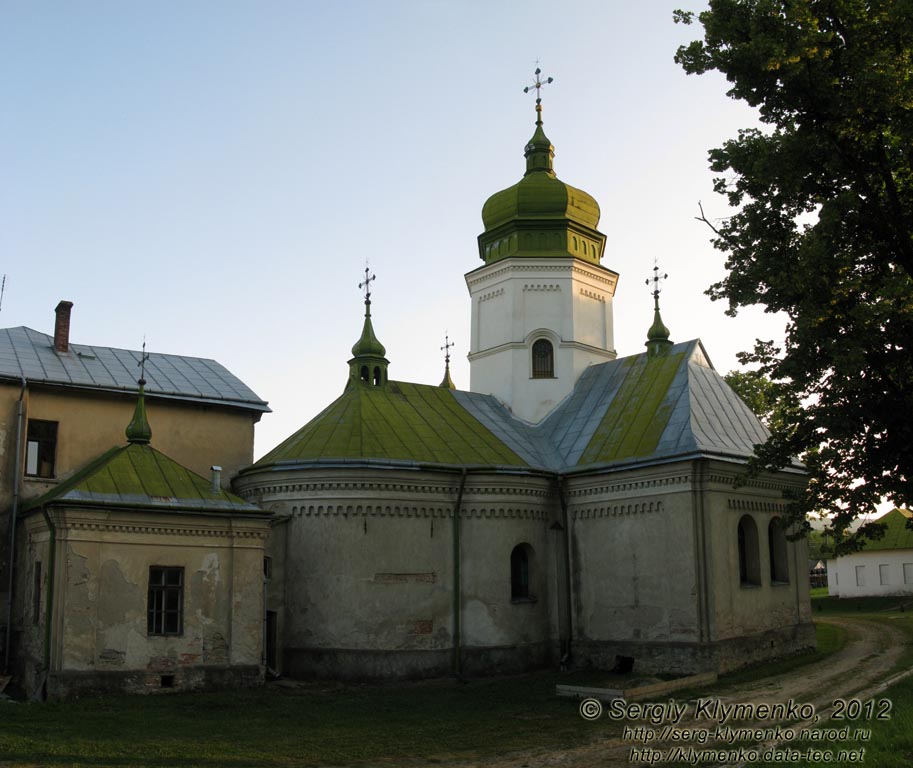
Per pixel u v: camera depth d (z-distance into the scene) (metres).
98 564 25.80
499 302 41.16
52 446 32.22
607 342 41.59
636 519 31.62
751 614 31.11
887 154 20.73
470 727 21.86
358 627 29.91
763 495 33.00
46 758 17.33
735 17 20.59
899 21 19.09
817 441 21.86
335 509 30.72
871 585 67.00
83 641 25.14
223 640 27.25
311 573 30.55
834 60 19.95
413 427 34.28
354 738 20.52
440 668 30.58
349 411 33.75
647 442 32.31
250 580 27.94
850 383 20.30
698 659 28.94
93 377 33.78
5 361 32.66
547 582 33.53
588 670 31.88
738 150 21.50
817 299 20.38
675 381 34.47
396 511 31.05
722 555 30.28
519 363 39.91
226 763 17.77
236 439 36.09
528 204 41.25
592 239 42.28
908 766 15.30
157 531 26.83
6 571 29.92
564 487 34.16
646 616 30.78
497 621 31.83
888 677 26.64
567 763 17.94
